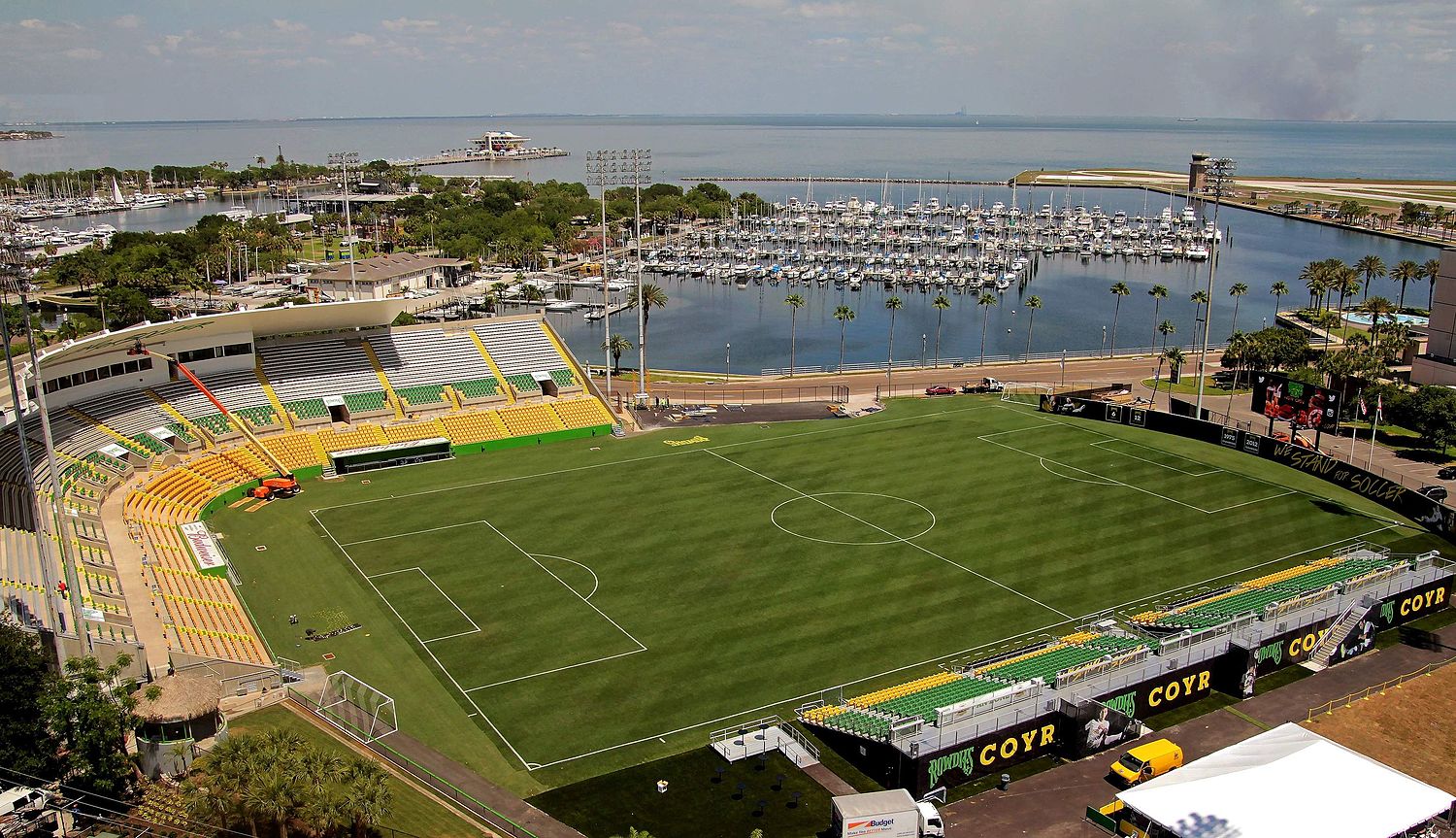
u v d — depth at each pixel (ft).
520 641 263.90
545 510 359.66
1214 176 478.18
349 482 392.88
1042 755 214.90
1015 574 304.09
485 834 185.88
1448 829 186.50
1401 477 393.09
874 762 205.87
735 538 332.60
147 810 181.88
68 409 372.17
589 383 484.74
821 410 496.64
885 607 282.77
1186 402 490.49
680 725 224.94
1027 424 466.29
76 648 221.05
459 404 457.68
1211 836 172.24
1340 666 252.62
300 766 165.48
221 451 393.29
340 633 267.80
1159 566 309.83
